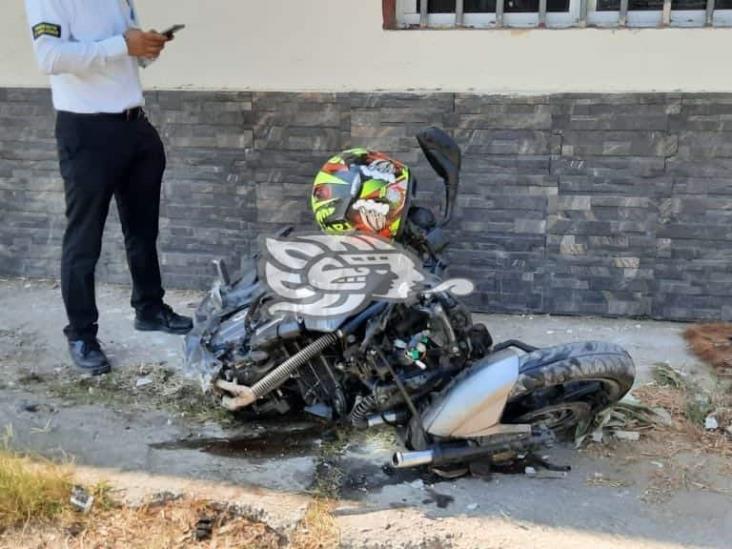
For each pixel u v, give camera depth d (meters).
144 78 4.77
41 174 5.06
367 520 2.91
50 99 4.92
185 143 4.80
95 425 3.56
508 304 4.68
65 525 2.94
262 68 4.63
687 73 4.22
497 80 4.40
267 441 3.45
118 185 4.13
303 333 3.15
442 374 3.12
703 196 4.33
